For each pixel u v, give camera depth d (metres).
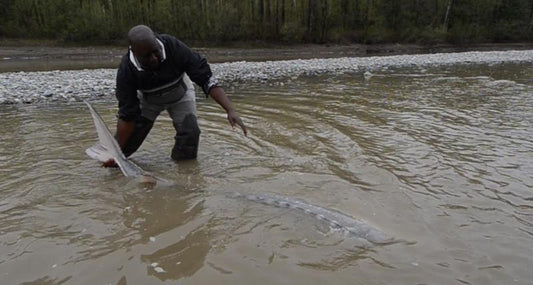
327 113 8.57
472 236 3.49
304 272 3.01
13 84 13.12
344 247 3.36
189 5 42.97
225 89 12.72
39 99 10.59
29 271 3.00
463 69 20.27
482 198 4.23
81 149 6.04
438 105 9.47
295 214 3.92
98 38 39.09
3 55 31.66
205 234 3.58
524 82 14.34
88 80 14.63
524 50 42.44
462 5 51.59
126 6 42.31
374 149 5.93
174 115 5.57
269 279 2.92
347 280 2.90
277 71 19.19
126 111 5.12
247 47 42.66
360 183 4.68
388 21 49.69
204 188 4.63
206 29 42.62
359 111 8.77
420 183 4.64
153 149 6.18
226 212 4.01
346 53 39.62
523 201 4.16
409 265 3.08
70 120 7.96
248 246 3.37
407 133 6.80
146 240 3.47
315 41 46.59
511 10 53.81
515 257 3.17
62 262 3.13
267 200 4.21
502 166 5.14
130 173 4.69
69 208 4.10
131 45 4.64
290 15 46.81
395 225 3.71
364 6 48.59
